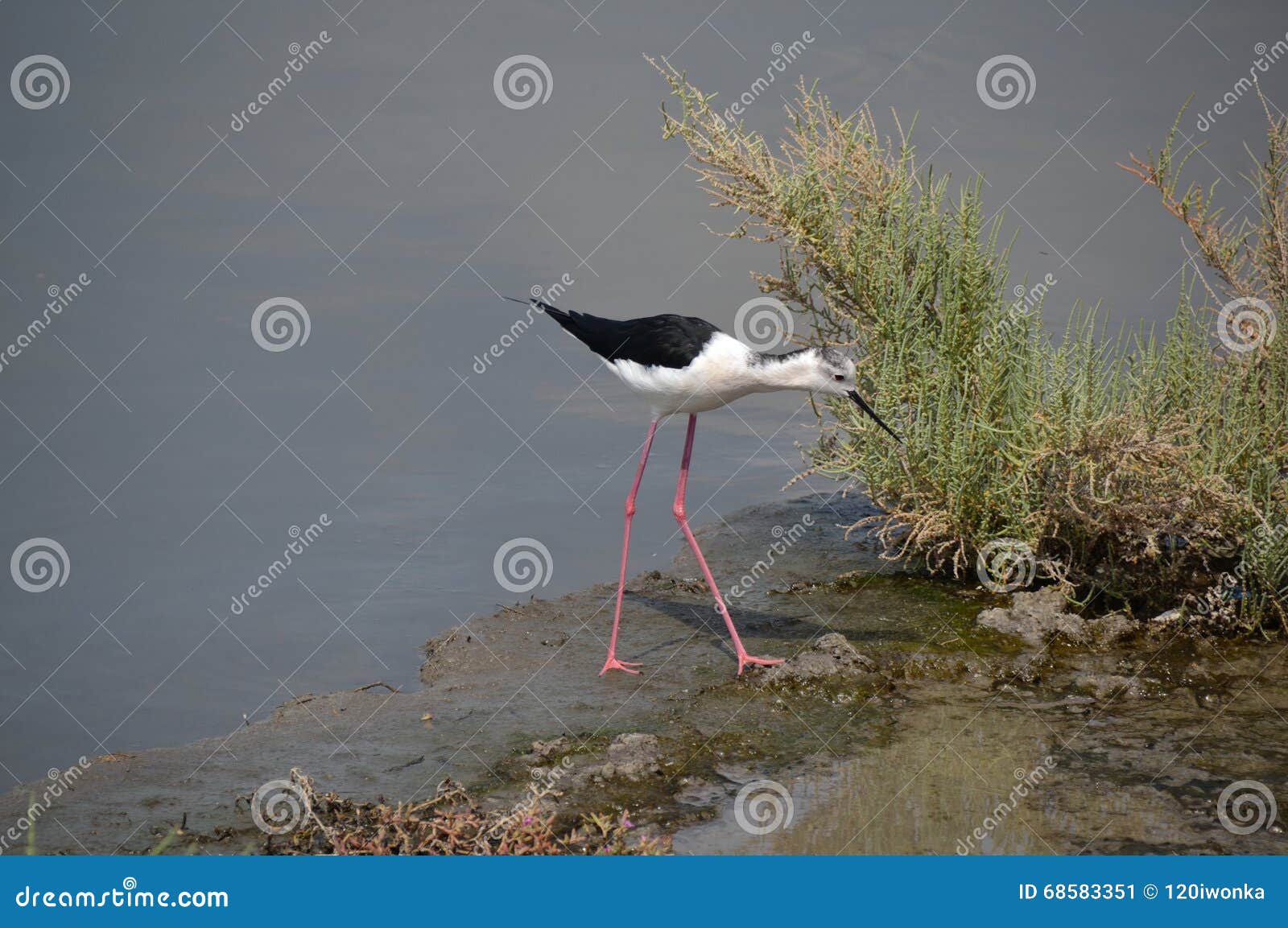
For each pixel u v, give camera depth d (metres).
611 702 5.75
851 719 5.60
